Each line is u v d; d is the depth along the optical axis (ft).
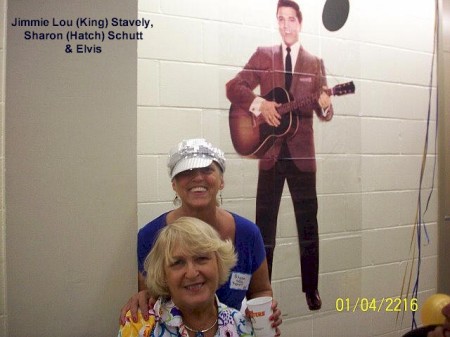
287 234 5.89
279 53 5.78
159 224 4.41
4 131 4.11
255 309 3.57
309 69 5.97
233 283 4.48
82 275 4.32
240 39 5.57
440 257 6.98
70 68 4.24
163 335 3.48
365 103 6.41
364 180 6.44
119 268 4.41
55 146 4.21
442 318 4.12
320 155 6.08
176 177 4.19
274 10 5.74
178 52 5.30
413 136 6.86
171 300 3.58
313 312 6.09
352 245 6.36
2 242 4.13
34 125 4.16
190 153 4.09
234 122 5.57
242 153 5.61
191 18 5.35
